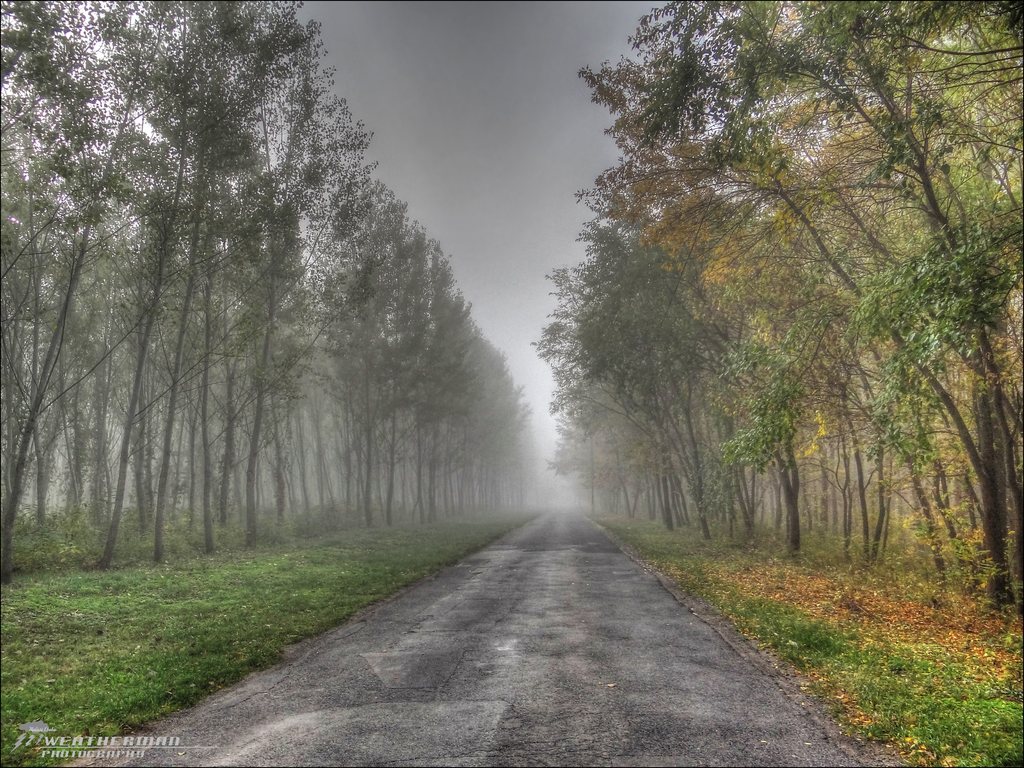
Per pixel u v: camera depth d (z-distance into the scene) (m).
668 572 18.02
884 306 10.37
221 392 39.31
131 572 16.48
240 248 21.30
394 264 39.38
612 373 28.77
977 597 12.87
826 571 18.31
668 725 5.71
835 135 12.94
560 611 11.73
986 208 11.71
